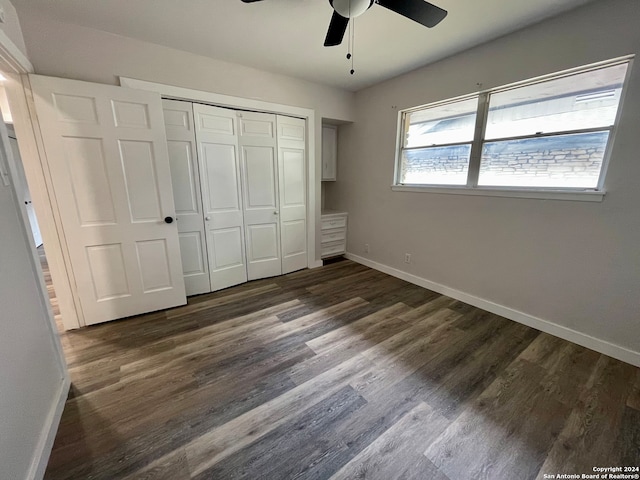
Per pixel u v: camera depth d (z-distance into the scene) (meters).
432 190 3.11
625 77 1.82
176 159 2.75
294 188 3.69
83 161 2.20
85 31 2.17
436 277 3.22
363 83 3.52
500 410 1.56
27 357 1.29
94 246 2.35
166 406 1.58
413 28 2.18
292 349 2.13
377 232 3.92
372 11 1.94
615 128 1.89
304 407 1.58
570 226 2.15
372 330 2.40
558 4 1.88
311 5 1.88
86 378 1.80
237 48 2.54
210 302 2.93
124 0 1.83
